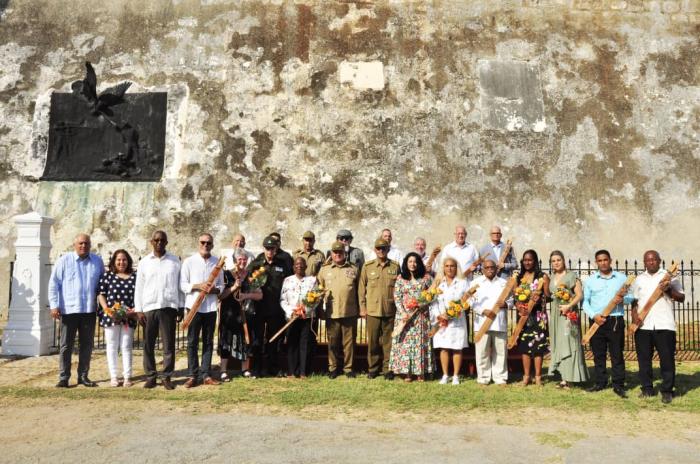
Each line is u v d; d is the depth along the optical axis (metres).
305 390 7.12
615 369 7.11
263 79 14.48
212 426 5.63
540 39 15.21
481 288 7.86
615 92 14.92
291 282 8.06
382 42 14.84
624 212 14.09
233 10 14.98
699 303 10.84
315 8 15.02
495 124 14.45
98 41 14.82
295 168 13.95
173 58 14.64
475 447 5.08
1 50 14.77
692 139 14.74
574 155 14.38
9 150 14.16
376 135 14.20
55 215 13.73
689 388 7.48
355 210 13.72
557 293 7.34
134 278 7.65
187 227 13.64
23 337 9.38
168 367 7.25
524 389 7.36
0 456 4.77
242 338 7.90
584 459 4.79
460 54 14.91
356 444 5.13
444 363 7.78
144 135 14.24
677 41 15.39
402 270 8.00
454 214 13.80
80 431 5.46
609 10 15.45
